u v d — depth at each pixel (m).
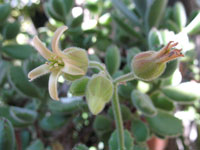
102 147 0.12
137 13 0.12
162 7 0.10
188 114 0.13
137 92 0.08
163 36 0.07
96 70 0.08
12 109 0.08
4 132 0.06
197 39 0.15
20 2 0.16
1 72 0.11
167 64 0.07
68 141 0.11
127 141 0.07
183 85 0.08
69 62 0.06
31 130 0.10
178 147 0.13
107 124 0.09
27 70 0.08
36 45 0.06
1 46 0.10
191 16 0.10
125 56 0.13
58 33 0.06
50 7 0.10
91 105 0.05
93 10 0.13
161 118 0.08
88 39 0.11
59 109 0.09
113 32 0.14
